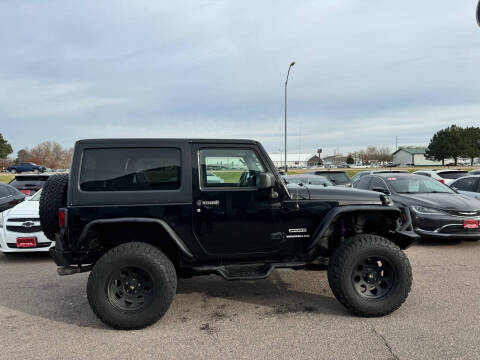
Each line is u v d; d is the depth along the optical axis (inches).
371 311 128.8
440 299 146.6
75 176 127.0
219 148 137.2
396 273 130.2
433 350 106.0
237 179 137.2
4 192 295.1
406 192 277.6
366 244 130.4
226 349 109.9
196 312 139.9
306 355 105.1
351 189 151.9
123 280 125.7
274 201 137.6
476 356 102.1
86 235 124.0
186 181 132.3
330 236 151.9
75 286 173.6
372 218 150.9
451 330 118.7
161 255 125.8
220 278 183.9
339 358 103.0
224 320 132.0
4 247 215.9
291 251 141.0
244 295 158.2
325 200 140.8
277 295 157.5
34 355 107.7
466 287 160.9
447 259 210.7
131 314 122.6
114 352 109.1
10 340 117.8
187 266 135.3
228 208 133.9
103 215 126.0
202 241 133.6
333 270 131.2
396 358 102.3
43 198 130.6
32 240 215.5
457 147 2758.4
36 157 3282.5
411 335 115.8
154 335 120.5
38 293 163.6
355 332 119.2
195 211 131.8
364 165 4077.3
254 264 140.3
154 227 133.1
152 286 124.0
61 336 120.5
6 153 2792.8
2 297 158.6
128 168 131.0
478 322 124.6
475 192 313.0
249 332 121.4
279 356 104.9
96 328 126.8
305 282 174.9
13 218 216.5
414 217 243.4
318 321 129.0
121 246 124.8
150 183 131.5
